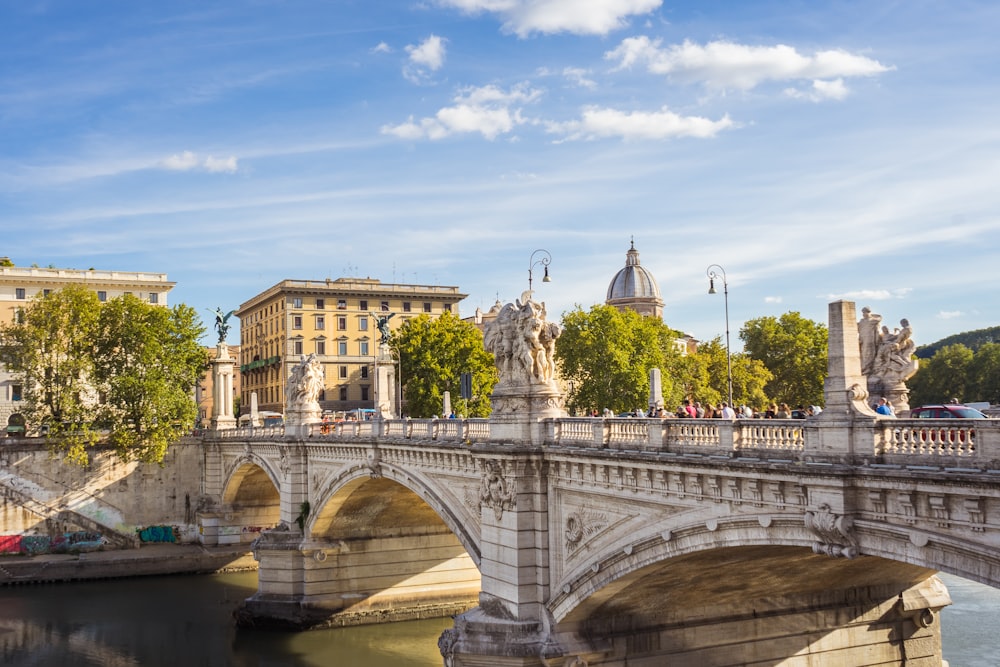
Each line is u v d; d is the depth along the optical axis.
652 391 34.22
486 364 95.06
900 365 28.41
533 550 33.38
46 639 55.00
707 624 33.59
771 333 97.75
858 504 20.59
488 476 35.16
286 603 56.22
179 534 83.25
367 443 47.91
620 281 143.25
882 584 35.16
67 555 76.81
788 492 22.36
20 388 100.25
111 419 81.00
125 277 114.19
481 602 35.50
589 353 87.50
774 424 23.22
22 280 106.50
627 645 32.62
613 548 29.42
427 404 92.19
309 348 123.12
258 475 78.44
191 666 49.16
